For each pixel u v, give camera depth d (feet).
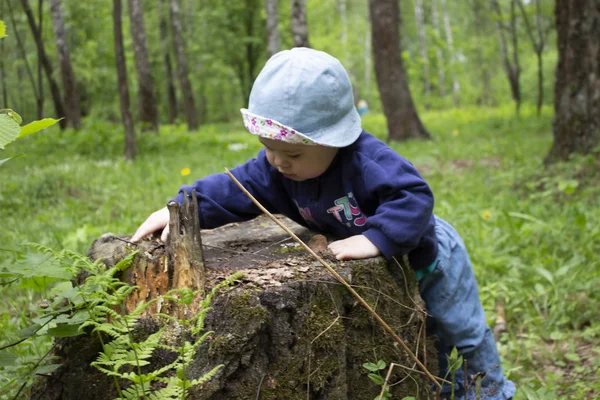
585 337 12.80
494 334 13.21
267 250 8.39
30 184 25.03
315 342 7.20
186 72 86.33
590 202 20.65
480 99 132.57
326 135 7.98
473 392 9.54
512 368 11.59
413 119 50.39
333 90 8.05
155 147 44.78
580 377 11.48
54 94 50.93
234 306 6.88
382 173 8.09
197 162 37.27
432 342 8.87
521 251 16.78
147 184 26.96
